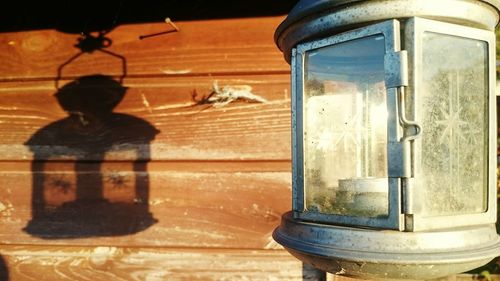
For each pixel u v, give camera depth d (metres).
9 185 0.69
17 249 0.69
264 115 0.64
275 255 0.64
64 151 0.68
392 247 0.34
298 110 0.40
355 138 0.38
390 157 0.35
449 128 0.36
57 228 0.68
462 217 0.36
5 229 0.69
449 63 0.36
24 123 0.69
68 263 0.68
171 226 0.66
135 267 0.67
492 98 0.38
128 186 0.67
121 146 0.67
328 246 0.36
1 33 0.70
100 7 0.67
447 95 0.36
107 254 0.67
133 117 0.67
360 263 0.34
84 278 0.67
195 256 0.66
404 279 0.36
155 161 0.67
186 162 0.66
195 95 0.66
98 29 0.68
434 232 0.34
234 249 0.65
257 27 0.65
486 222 0.37
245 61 0.65
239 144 0.65
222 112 0.65
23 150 0.69
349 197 0.38
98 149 0.68
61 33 0.69
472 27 0.37
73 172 0.68
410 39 0.34
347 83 0.38
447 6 0.35
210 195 0.66
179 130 0.66
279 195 0.64
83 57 0.68
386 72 0.35
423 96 0.35
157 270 0.66
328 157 0.39
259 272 0.65
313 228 0.37
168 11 0.66
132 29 0.67
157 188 0.66
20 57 0.69
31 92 0.69
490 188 0.37
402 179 0.34
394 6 0.34
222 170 0.65
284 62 0.65
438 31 0.35
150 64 0.67
